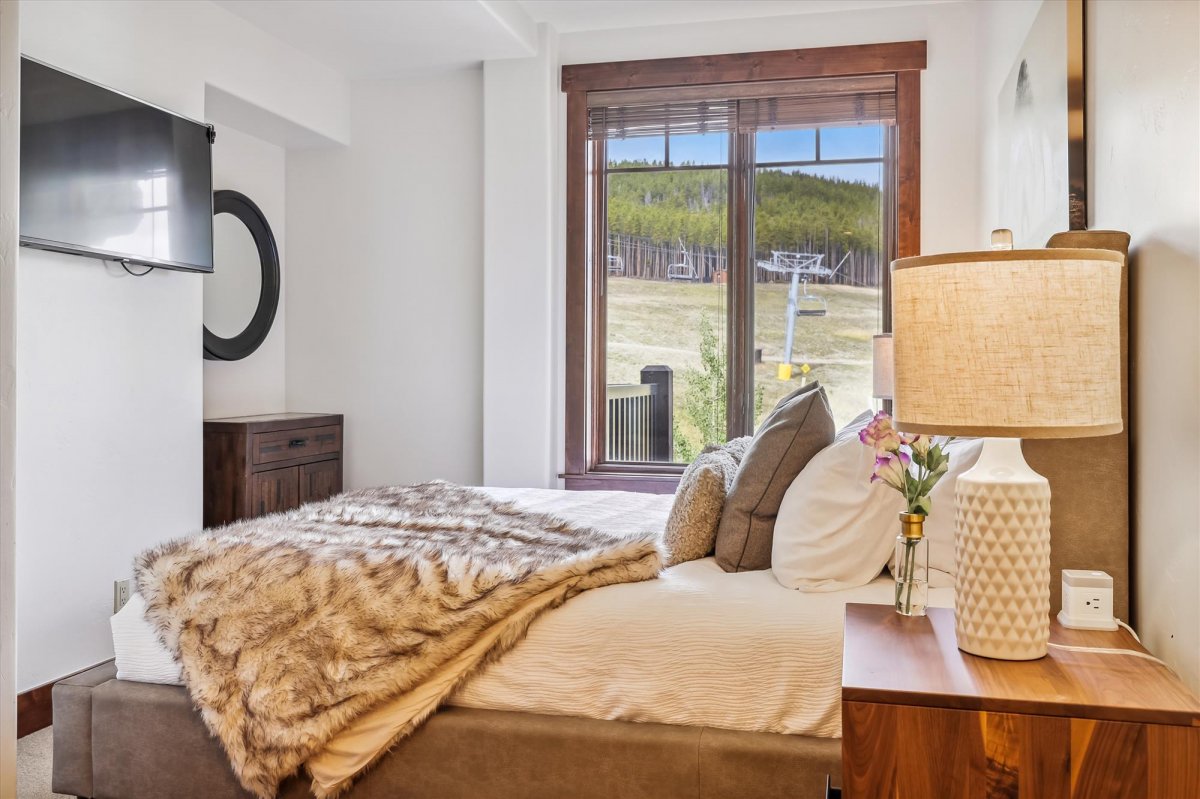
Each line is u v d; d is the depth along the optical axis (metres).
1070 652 1.49
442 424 4.72
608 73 4.49
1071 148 2.16
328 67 4.61
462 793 1.96
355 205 4.82
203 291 4.22
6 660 1.61
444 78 4.70
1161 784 1.23
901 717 1.30
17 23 1.64
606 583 2.08
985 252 1.36
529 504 3.10
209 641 2.05
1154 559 1.66
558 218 4.54
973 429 1.36
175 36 3.60
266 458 4.05
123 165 3.21
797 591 2.02
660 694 1.91
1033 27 2.69
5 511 1.61
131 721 2.15
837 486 2.08
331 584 2.04
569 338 4.54
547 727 1.92
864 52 4.22
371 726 1.96
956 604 1.51
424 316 4.74
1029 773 1.27
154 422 3.48
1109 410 1.37
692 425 4.50
